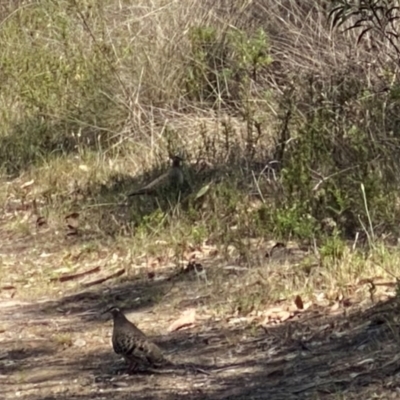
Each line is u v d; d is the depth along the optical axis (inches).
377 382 315.6
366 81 530.6
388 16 492.1
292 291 396.2
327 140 473.7
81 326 406.3
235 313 394.9
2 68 676.1
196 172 523.5
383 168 453.4
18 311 428.8
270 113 559.5
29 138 621.3
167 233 471.8
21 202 561.9
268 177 496.4
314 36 579.2
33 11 714.2
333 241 409.1
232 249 447.2
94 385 343.9
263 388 327.6
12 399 338.6
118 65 621.0
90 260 475.8
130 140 591.2
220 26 618.2
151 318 404.5
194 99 604.7
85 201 536.7
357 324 362.0
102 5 672.4
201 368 349.4
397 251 401.7
